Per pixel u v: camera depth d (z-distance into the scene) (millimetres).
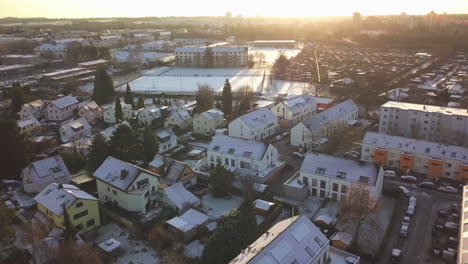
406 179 86062
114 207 73312
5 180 84438
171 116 125250
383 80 186375
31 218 70312
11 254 58781
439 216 71500
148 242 63938
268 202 73312
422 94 160875
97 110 137125
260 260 44500
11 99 145750
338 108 121562
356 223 65750
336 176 76250
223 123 126250
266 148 87625
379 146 93250
